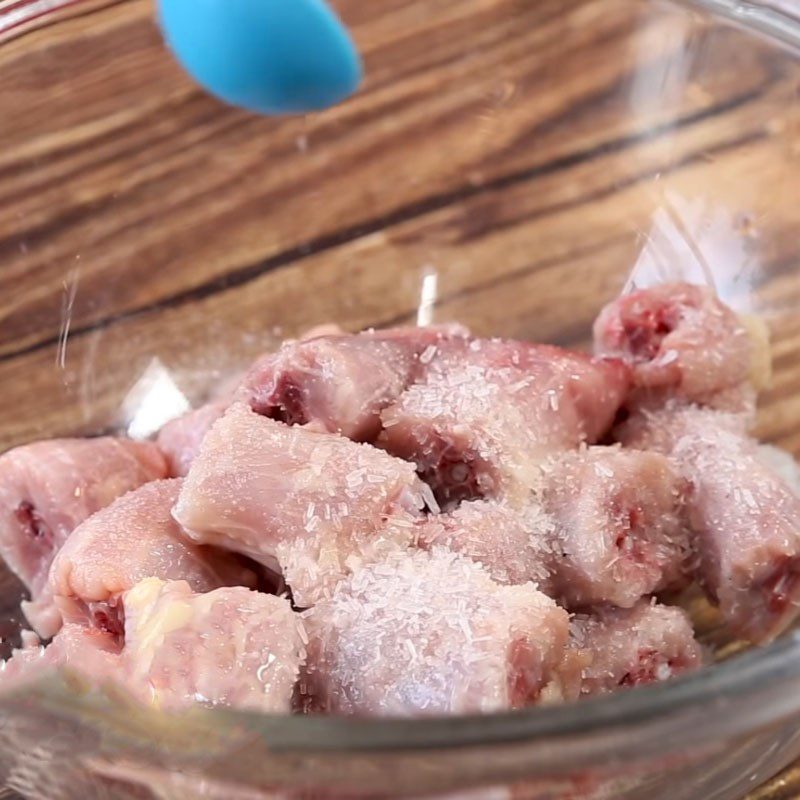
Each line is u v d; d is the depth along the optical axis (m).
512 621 0.27
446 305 0.38
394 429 0.32
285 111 0.32
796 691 0.25
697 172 0.37
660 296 0.35
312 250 0.39
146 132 0.37
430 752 0.23
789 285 0.35
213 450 0.30
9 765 0.28
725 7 0.35
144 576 0.30
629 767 0.25
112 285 0.37
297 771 0.24
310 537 0.29
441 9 0.38
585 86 0.38
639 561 0.30
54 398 0.35
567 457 0.31
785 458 0.34
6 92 0.35
